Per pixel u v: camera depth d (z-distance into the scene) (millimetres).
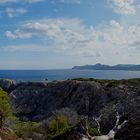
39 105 153875
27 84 169250
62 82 159625
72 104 140250
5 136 35031
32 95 160375
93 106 130750
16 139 36656
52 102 151375
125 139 22172
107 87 136250
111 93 128875
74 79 162750
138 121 22578
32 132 57500
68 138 25250
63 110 93188
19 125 58125
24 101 157750
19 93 163500
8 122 55625
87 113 129000
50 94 156625
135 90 118938
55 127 60656
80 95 140375
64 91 152000
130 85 130250
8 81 176125
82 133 24750
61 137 26047
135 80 135125
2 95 58812
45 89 160750
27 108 151875
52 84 161625
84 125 25281
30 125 61000
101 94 132750
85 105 133625
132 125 22516
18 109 150250
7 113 57062
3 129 39188
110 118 67625
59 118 63250
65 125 61812
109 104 120438
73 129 25453
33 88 164750
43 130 62469
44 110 149625
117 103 106625
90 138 24031
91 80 154250
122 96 116062
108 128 50250
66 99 146875
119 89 128500
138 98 101625
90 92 138125
